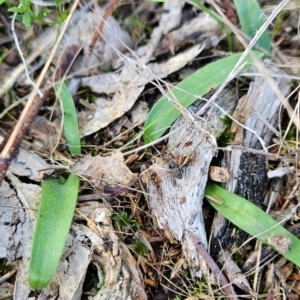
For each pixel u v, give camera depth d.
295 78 0.32
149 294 0.30
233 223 0.30
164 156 0.31
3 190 0.30
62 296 0.29
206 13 0.38
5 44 0.39
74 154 0.33
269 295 0.29
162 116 0.32
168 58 0.37
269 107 0.33
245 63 0.31
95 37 0.36
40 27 0.39
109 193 0.31
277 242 0.29
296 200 0.32
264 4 0.38
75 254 0.29
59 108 0.35
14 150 0.31
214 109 0.33
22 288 0.29
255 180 0.32
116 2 0.37
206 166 0.31
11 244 0.29
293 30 0.37
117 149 0.32
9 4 0.38
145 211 0.31
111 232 0.30
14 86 0.37
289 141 0.33
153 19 0.39
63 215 0.28
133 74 0.36
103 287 0.29
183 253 0.30
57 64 0.36
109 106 0.35
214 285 0.29
